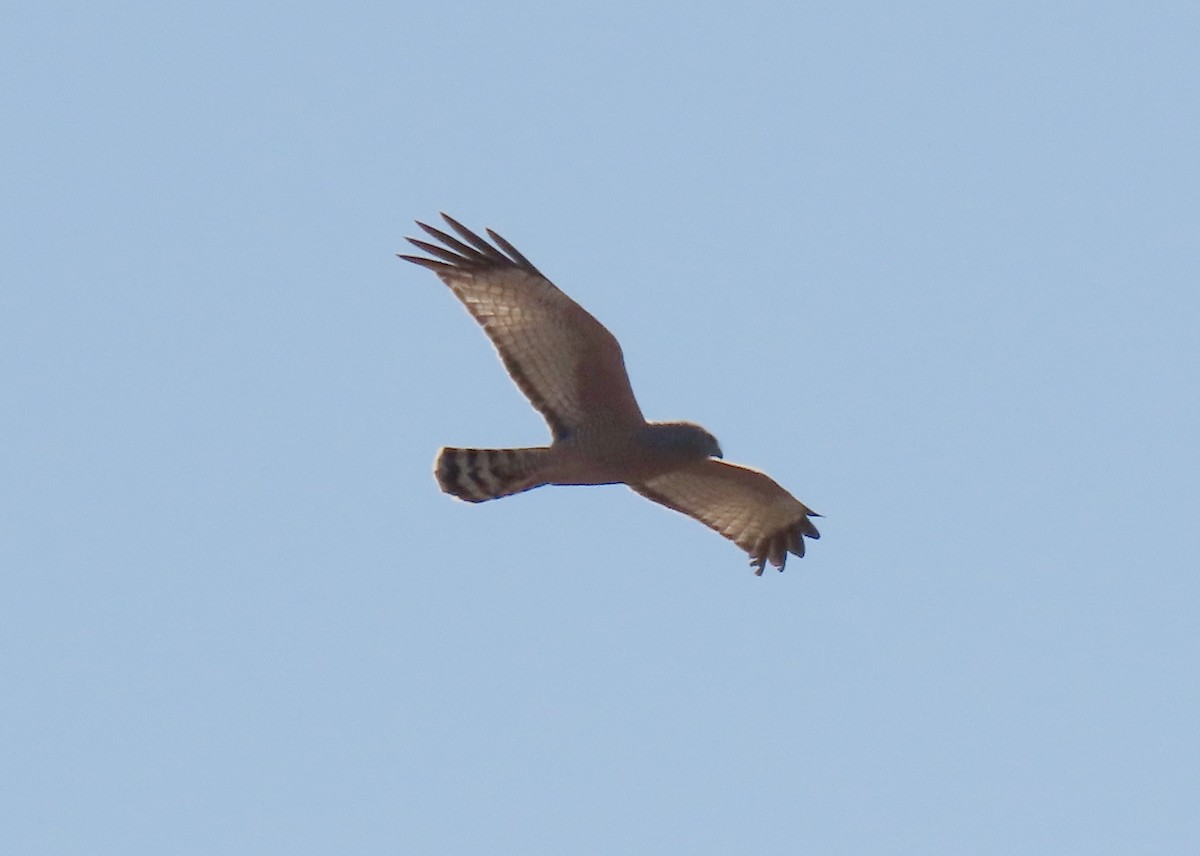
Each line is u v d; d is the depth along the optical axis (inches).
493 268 833.5
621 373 840.3
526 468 855.7
